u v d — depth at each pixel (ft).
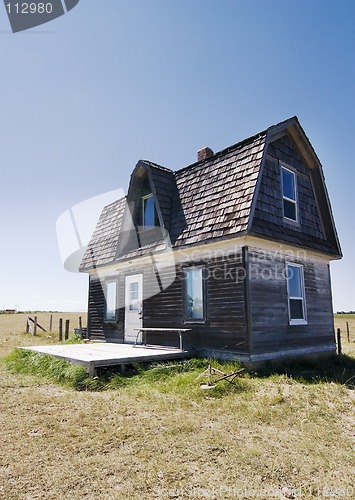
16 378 28.27
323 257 41.73
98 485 11.23
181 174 40.88
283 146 39.04
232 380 25.05
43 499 10.43
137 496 10.64
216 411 18.97
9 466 12.44
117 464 12.64
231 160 35.27
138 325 42.47
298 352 34.65
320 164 41.70
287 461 13.07
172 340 37.19
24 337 70.95
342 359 38.11
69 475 11.81
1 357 39.70
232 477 11.85
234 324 30.91
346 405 20.86
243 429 16.47
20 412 18.61
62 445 14.26
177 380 25.07
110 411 18.81
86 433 15.55
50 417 17.66
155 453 13.58
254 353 29.68
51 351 33.86
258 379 26.94
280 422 17.51
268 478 11.85
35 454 13.42
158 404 20.18
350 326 113.09
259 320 30.91
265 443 14.79
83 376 25.90
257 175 31.53
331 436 15.81
